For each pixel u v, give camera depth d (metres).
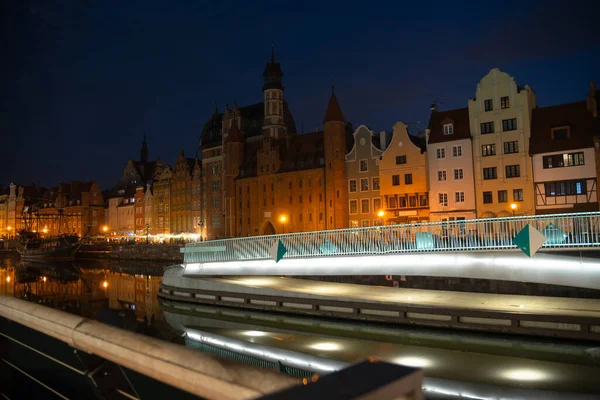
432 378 18.78
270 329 30.22
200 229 108.62
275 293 33.22
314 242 33.19
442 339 24.61
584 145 55.69
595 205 54.84
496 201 61.47
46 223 164.38
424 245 28.61
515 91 61.03
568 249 23.70
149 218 128.25
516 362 20.94
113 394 3.76
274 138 92.62
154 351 3.12
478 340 23.62
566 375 18.91
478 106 63.53
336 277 37.22
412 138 71.06
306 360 22.34
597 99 57.69
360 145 77.62
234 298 35.59
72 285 60.59
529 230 24.36
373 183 75.94
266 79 97.88
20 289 56.81
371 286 34.09
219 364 2.76
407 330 25.86
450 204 64.56
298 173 85.06
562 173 57.03
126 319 35.41
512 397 16.67
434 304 25.86
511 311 23.20
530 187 59.12
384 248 30.03
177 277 41.91
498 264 25.78
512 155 60.62
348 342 25.67
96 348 3.54
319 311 29.64
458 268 26.94
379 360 2.19
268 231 91.19
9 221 184.75
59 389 5.72
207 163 107.19
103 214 152.12
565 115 59.56
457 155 64.44
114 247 111.88
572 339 21.44
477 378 18.69
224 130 104.19
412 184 68.06
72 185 160.25
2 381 5.40
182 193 115.62
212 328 31.11
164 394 7.73
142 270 83.81
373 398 1.83
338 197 78.19
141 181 139.25
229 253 38.03
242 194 95.50
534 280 24.72
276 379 2.46
